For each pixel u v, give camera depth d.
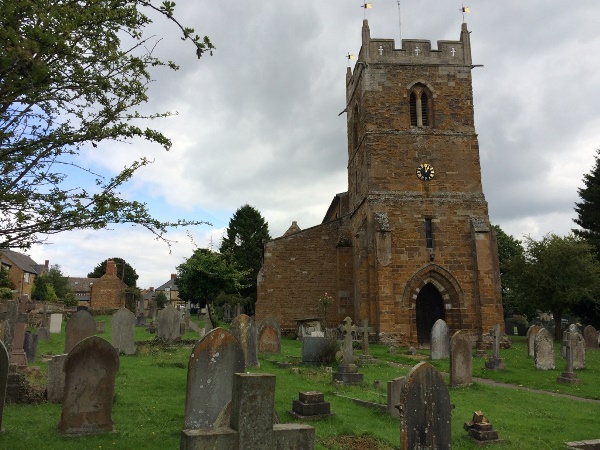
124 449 7.46
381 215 28.23
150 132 6.72
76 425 8.20
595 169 43.09
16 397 10.29
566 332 20.34
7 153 5.76
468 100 30.62
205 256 28.77
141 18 6.23
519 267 36.50
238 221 64.38
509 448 8.83
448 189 29.27
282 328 32.31
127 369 14.50
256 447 5.47
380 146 29.55
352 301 31.59
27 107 5.98
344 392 12.98
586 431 10.30
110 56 6.04
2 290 38.03
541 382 17.16
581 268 34.06
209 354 8.31
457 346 15.44
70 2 5.66
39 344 21.53
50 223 6.12
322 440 8.42
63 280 70.62
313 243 33.44
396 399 10.44
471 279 28.05
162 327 22.58
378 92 30.30
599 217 41.56
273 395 5.64
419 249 28.20
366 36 30.91
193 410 8.11
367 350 20.53
